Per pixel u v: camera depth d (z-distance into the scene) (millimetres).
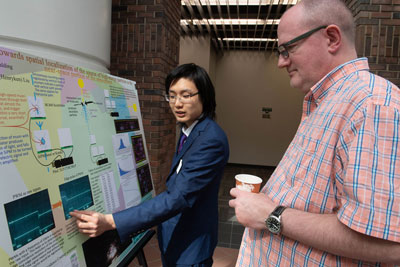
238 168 6562
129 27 2748
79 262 822
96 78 1092
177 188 1035
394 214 473
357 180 503
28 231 661
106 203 1008
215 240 1242
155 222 963
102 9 1585
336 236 542
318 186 624
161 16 2688
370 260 514
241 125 6707
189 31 5238
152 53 2729
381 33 2334
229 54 6609
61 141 818
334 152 602
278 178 771
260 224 675
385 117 507
